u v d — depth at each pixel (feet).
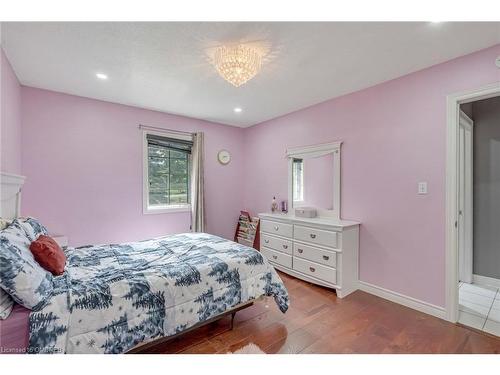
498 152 9.05
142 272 5.42
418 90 7.62
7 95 7.02
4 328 3.68
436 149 7.25
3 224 5.13
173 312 5.20
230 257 6.66
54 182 9.26
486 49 6.34
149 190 11.87
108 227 10.46
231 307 6.18
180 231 12.66
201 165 13.04
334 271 8.64
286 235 10.59
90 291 4.47
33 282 4.07
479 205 9.50
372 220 8.80
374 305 7.92
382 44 6.20
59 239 8.46
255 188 14.33
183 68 7.51
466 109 9.21
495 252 9.17
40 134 8.98
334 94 9.65
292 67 7.41
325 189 10.43
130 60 7.03
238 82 6.71
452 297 6.91
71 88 9.02
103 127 10.32
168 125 12.16
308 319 7.06
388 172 8.36
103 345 4.29
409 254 7.83
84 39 6.00
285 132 12.38
